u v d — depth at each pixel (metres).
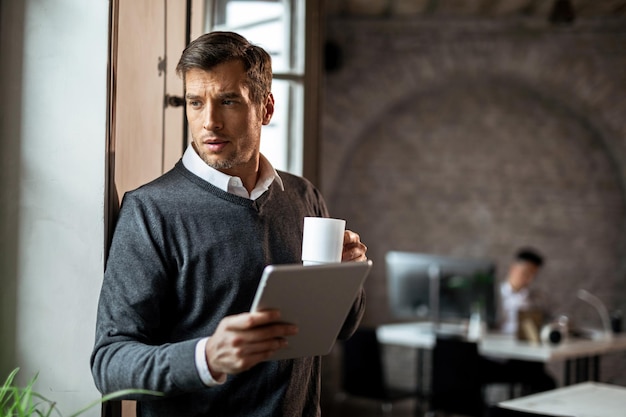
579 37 6.64
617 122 6.66
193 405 1.69
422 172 6.99
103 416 1.82
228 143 1.69
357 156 6.98
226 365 1.41
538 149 6.97
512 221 6.96
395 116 7.00
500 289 6.57
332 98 6.71
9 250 1.83
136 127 2.06
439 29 6.70
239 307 1.73
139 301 1.64
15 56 1.83
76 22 1.82
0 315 1.83
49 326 1.83
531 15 6.60
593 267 6.95
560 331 5.18
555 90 6.76
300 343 1.51
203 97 1.68
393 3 6.34
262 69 1.74
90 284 1.82
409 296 5.75
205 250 1.71
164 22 2.25
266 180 1.84
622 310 6.88
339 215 6.96
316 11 2.76
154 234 1.69
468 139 6.99
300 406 1.81
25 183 1.83
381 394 5.29
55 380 1.82
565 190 6.97
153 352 1.51
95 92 1.82
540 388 5.63
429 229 6.97
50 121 1.83
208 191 1.75
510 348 5.05
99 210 1.82
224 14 2.70
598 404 2.47
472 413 4.88
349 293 1.51
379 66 6.72
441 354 4.98
